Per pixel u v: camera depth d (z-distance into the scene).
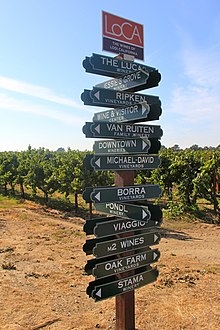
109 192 3.59
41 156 24.81
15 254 8.87
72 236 11.55
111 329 4.54
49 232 12.19
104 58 3.74
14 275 7.03
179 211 15.63
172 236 11.90
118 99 3.75
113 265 3.64
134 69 4.05
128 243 3.78
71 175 16.97
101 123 3.55
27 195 24.30
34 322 4.80
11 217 15.59
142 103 3.57
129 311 3.82
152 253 4.04
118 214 3.78
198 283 6.32
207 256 8.95
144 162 3.92
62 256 8.75
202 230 13.11
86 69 3.58
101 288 3.52
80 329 4.55
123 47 3.94
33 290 6.15
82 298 5.77
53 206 19.25
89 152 21.80
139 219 3.61
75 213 17.20
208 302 5.35
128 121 3.78
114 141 3.80
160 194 4.05
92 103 3.53
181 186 16.00
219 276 6.80
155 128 4.03
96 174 15.98
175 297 5.57
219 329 4.44
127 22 3.99
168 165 16.80
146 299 5.48
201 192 15.49
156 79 3.64
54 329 4.57
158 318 4.75
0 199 22.70
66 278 6.88
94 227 3.53
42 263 8.05
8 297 5.77
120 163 3.69
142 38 4.17
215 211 15.98
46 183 19.08
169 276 6.73
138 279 3.87
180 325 4.54
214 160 15.55
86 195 3.43
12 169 24.22
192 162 16.30
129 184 3.78
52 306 5.41
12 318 4.93
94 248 3.49
